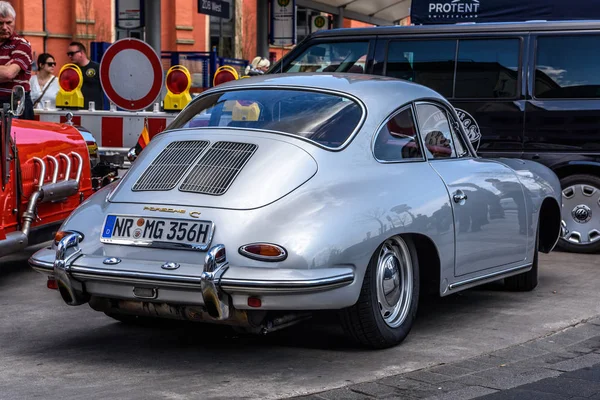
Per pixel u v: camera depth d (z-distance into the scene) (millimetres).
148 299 5625
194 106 6711
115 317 6949
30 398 5105
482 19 12945
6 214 7918
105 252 5797
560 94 10570
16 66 9945
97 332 6781
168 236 5648
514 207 7531
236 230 5516
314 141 6020
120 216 5840
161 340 6539
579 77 10531
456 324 7098
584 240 10688
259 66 17172
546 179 8305
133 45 11555
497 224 7262
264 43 20344
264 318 5684
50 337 6629
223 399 5086
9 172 7859
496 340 6578
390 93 6688
